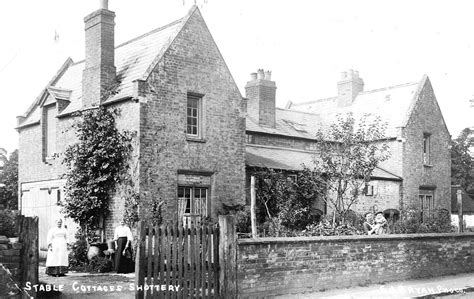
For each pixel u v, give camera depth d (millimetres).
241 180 20844
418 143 30266
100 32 19500
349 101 34250
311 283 12180
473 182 48969
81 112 19484
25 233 8836
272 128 28500
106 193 18828
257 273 11164
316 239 12359
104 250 17594
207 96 20016
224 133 20453
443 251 15844
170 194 18578
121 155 18438
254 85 28391
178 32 19297
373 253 13758
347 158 21656
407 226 23250
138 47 21141
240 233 17656
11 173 34625
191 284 10117
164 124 18578
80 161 18891
